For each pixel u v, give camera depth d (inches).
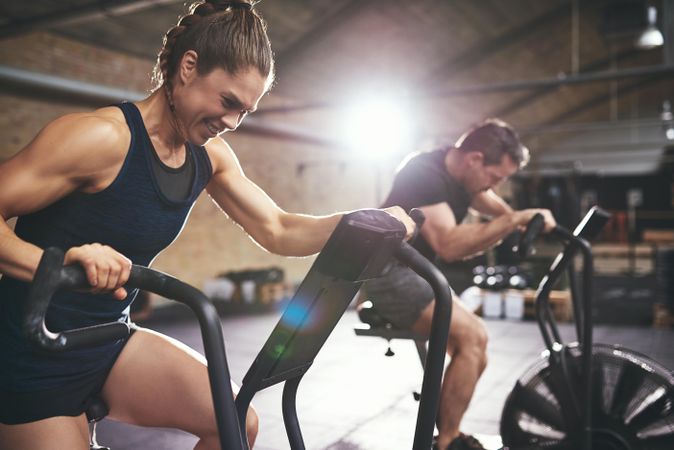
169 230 47.0
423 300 83.8
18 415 44.5
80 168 40.8
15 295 44.1
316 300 39.3
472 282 410.3
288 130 410.3
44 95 274.1
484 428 124.0
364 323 93.3
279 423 128.6
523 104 585.0
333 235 34.6
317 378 166.6
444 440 83.6
